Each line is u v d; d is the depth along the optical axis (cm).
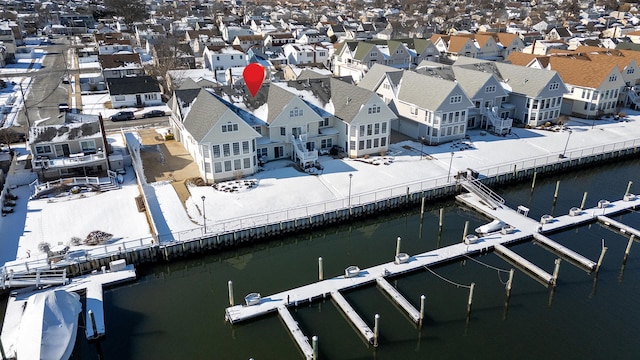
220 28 18988
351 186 5262
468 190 5353
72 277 3791
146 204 4606
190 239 4141
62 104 8462
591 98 7956
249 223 4450
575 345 3262
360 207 4822
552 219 4828
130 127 7462
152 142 6631
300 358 3127
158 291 3809
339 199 4956
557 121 7769
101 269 3872
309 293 3650
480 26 18900
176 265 4141
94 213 4597
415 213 5166
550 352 3195
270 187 5184
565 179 6103
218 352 3158
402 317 3503
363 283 3806
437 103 6431
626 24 19700
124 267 3900
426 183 5381
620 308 3644
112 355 3112
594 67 8075
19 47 14038
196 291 3822
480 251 4297
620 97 8812
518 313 3566
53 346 2866
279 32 16525
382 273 3922
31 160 5425
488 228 4559
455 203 5372
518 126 7588
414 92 6944
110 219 4500
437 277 3981
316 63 11500
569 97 8319
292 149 5981
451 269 4094
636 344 3284
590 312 3594
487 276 4003
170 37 14912
